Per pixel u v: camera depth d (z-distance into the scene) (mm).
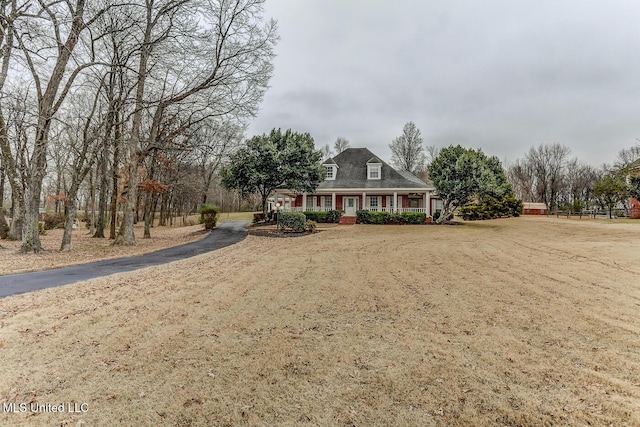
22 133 16219
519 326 4402
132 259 11469
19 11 11945
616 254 9414
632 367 3271
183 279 7664
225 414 2662
